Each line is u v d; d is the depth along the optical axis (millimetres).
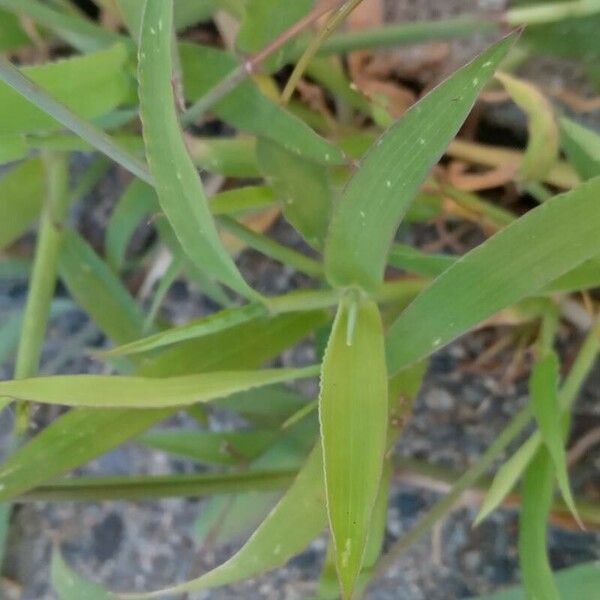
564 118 220
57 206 255
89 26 217
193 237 174
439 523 267
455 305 172
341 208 165
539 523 201
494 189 277
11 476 192
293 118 188
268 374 180
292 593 271
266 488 218
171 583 278
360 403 164
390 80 281
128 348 189
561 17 222
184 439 245
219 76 210
